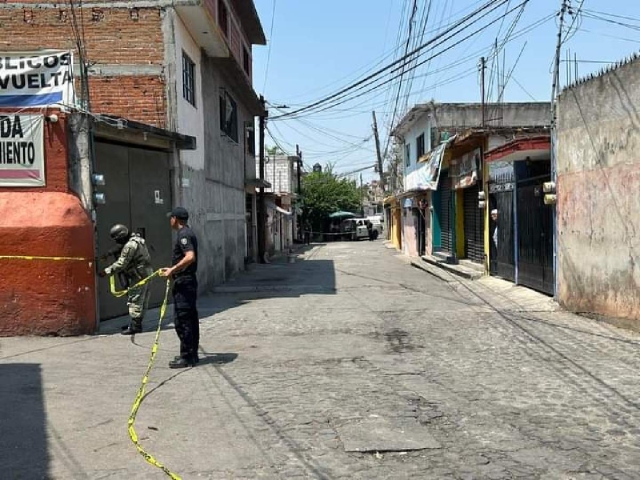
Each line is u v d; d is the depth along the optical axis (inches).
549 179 482.6
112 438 194.2
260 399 234.8
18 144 354.6
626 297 356.5
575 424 204.4
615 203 362.9
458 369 279.1
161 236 479.2
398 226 1472.7
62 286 352.5
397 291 594.2
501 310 448.5
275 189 1953.7
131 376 268.2
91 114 367.2
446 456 179.3
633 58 339.9
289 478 165.3
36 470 169.9
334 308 477.4
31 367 283.6
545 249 496.1
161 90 500.4
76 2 499.2
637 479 162.2
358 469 170.7
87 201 367.2
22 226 346.9
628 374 263.7
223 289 637.3
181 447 187.0
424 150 1035.9
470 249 810.2
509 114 928.3
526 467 171.0
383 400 232.4
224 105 742.5
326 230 2484.0
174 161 493.4
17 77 357.1
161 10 500.1
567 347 319.3
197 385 254.1
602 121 374.0
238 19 882.1
